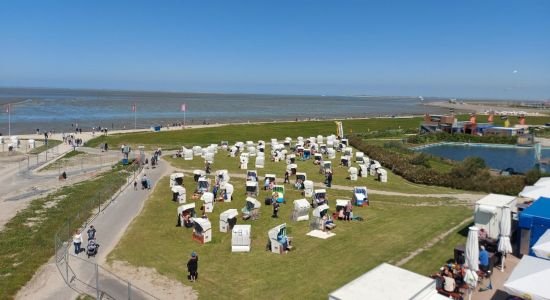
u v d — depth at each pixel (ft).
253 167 204.54
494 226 83.97
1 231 105.70
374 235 101.45
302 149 238.89
